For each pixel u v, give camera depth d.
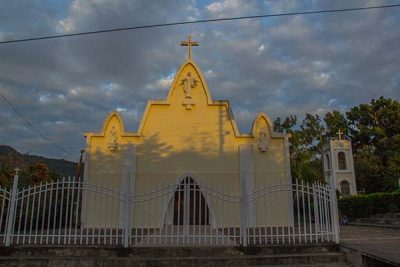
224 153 18.55
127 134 18.55
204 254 10.48
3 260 9.90
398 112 47.19
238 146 18.58
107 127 18.62
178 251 10.48
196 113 19.08
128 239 10.63
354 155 48.78
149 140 18.61
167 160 18.42
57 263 9.98
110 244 10.76
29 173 26.28
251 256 10.30
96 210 16.73
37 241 11.45
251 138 18.75
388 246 11.19
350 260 10.34
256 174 18.16
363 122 50.84
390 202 26.97
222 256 10.38
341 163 42.94
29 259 9.98
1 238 11.98
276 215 17.11
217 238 11.15
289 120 44.03
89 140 18.41
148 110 18.97
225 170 18.33
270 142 18.62
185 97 19.20
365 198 27.75
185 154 18.52
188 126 18.89
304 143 49.12
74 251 10.44
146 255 10.42
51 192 11.13
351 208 28.08
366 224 24.05
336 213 11.33
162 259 9.98
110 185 17.94
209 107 19.19
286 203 17.25
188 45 19.86
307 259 10.32
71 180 11.31
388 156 44.75
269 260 10.15
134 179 17.84
